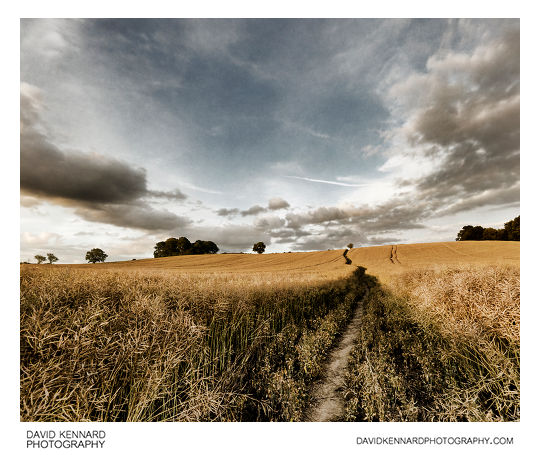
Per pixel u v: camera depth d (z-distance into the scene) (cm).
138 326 280
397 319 663
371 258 5744
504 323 323
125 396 246
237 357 387
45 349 196
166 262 5975
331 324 673
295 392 314
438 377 321
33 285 367
